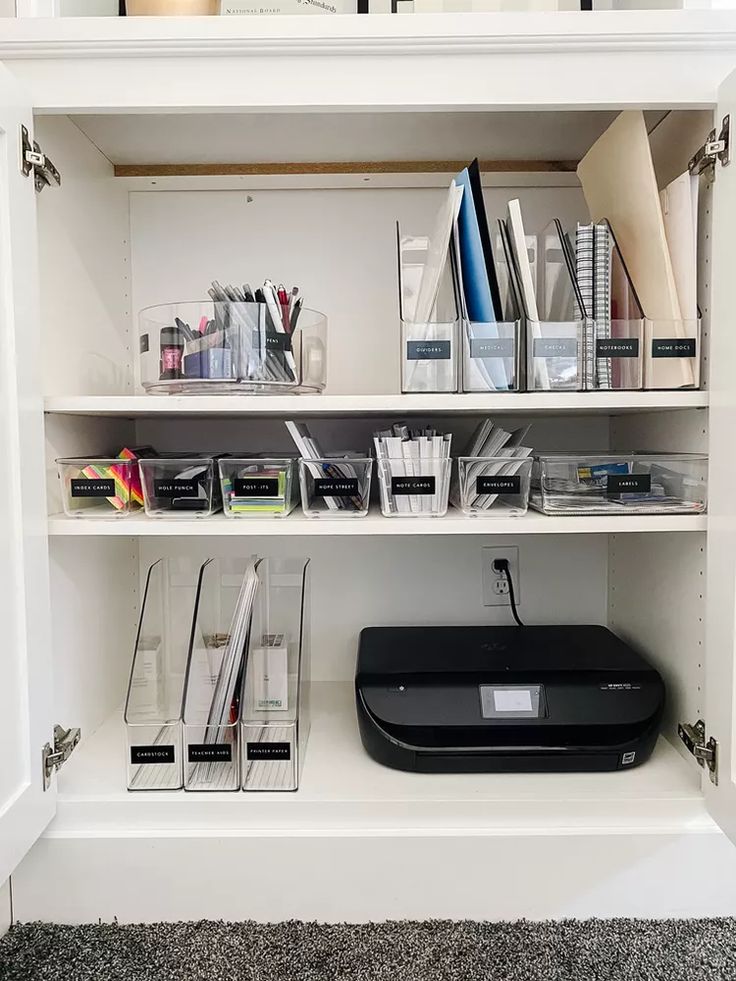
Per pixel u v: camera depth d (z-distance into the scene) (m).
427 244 1.10
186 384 0.95
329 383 1.28
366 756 1.06
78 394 1.06
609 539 1.33
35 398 0.87
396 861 0.93
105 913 0.94
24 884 0.94
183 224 1.26
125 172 1.24
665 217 0.98
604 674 1.05
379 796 0.94
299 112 0.92
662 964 0.85
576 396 0.91
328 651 1.33
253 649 0.98
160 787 0.96
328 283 1.27
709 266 0.93
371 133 1.11
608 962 0.86
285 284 1.27
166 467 0.97
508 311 1.07
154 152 1.17
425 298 0.96
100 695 1.15
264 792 0.95
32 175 0.87
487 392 0.95
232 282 1.27
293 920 0.94
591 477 0.98
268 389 0.98
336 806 0.94
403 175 1.24
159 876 0.94
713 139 0.89
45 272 0.95
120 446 1.25
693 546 1.00
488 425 1.05
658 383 0.97
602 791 0.95
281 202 1.26
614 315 1.03
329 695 1.29
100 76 0.89
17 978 0.83
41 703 0.88
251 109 0.90
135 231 1.27
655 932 0.91
